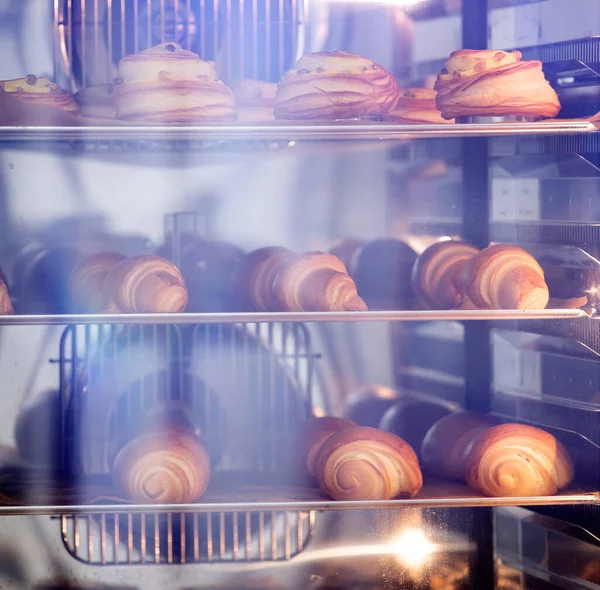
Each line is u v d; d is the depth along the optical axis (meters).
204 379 1.62
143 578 1.57
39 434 1.59
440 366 1.64
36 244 1.59
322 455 1.47
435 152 1.63
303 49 1.61
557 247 1.51
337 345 1.63
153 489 1.43
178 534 1.58
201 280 1.60
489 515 1.59
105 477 1.57
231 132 1.43
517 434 1.47
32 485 1.53
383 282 1.63
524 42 1.58
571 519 1.50
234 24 1.60
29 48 1.58
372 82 1.48
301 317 1.43
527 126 1.44
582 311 1.45
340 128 1.44
